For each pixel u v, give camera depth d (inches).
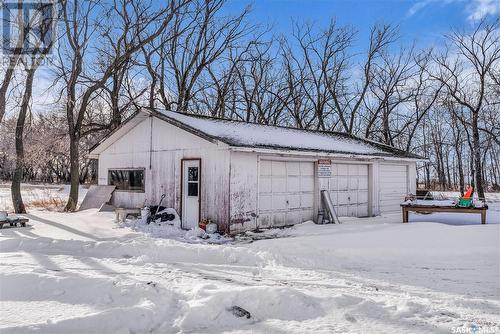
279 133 619.5
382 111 1460.4
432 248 345.1
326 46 1423.5
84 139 1021.8
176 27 1136.8
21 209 639.8
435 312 183.5
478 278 264.1
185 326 165.3
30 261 278.2
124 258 306.0
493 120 1362.0
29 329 150.3
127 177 611.2
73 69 732.0
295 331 159.5
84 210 643.5
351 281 253.4
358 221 571.5
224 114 1322.6
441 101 1304.1
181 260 308.3
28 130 810.2
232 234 464.4
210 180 486.0
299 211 550.0
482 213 496.1
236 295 186.2
